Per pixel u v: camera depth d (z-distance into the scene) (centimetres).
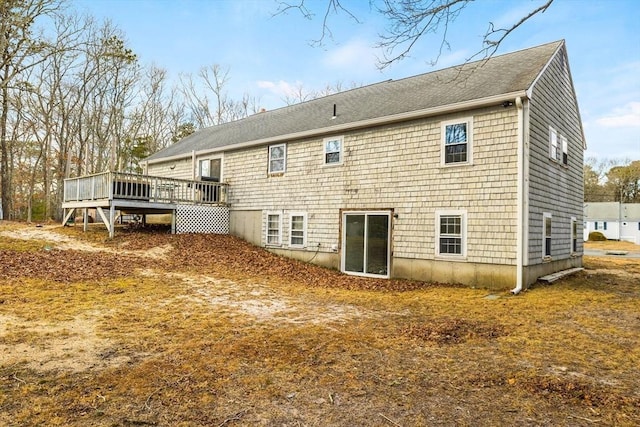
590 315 683
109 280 885
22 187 3219
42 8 1998
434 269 1084
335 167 1323
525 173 954
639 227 4819
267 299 805
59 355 430
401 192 1161
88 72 2861
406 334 557
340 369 418
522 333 568
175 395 342
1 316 574
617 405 339
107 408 312
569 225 1334
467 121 1043
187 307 695
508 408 333
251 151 1611
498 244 979
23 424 281
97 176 1401
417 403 341
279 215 1488
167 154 2044
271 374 398
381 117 1182
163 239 1384
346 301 813
